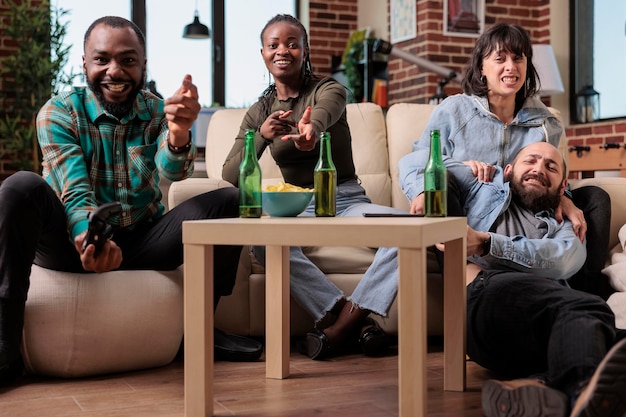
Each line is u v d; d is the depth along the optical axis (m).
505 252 2.04
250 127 2.60
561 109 6.07
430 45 5.95
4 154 5.51
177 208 2.12
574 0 5.96
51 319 1.97
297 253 2.41
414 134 2.96
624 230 2.42
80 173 2.00
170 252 2.11
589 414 1.33
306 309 2.38
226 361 2.27
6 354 1.86
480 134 2.44
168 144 1.89
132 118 2.09
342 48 6.95
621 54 5.60
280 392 1.88
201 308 1.61
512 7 6.19
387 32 6.54
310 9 6.81
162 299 2.09
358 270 2.51
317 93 2.52
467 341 1.97
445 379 1.87
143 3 6.46
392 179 2.94
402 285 1.46
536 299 1.77
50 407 1.74
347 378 2.03
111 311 2.01
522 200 2.21
